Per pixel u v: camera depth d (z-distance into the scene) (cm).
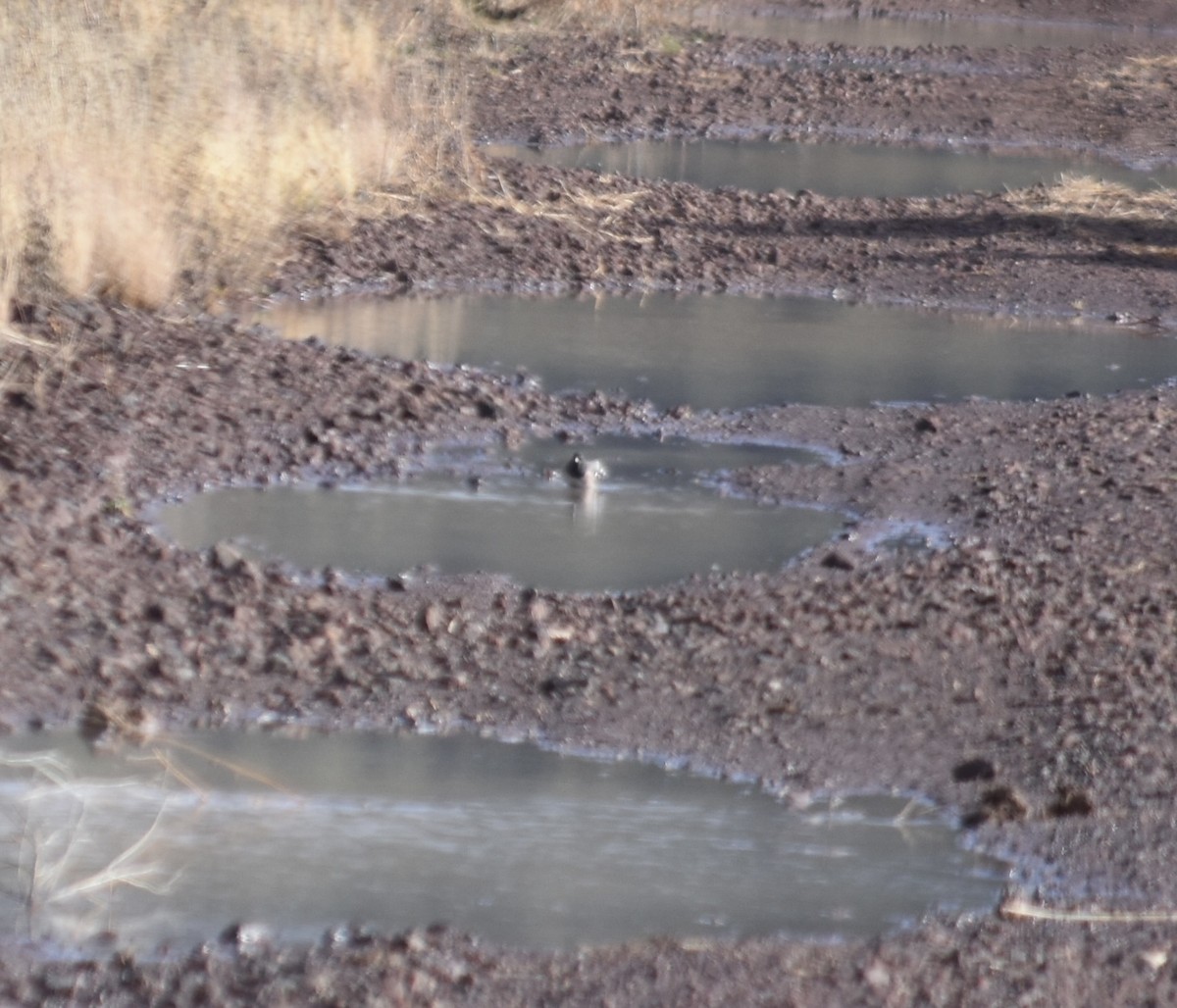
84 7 4306
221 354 3688
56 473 3012
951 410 3809
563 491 3238
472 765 2223
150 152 4072
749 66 8444
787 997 1758
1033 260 5209
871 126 7369
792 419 3703
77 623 2484
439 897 1931
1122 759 2289
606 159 6309
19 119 3766
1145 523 3167
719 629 2628
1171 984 1816
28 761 2106
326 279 4447
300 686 2383
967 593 2798
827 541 3048
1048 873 2045
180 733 2256
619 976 1789
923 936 1895
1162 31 10881
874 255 5162
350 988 1741
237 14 4853
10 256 3550
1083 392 4012
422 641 2531
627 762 2253
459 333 4131
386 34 6206
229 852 1997
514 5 8556
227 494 3078
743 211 5556
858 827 2130
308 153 4788
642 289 4697
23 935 1822
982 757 2292
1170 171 6950
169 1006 1708
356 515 3038
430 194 5188
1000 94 8162
